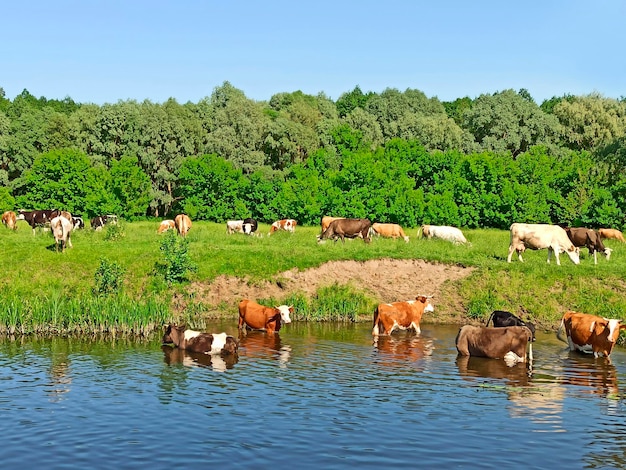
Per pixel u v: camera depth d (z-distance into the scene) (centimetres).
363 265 2930
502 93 7819
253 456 1134
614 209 5569
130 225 5000
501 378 1666
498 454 1159
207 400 1436
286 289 2781
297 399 1452
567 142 7794
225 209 6669
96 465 1089
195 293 2681
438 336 2244
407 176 6494
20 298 2438
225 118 7706
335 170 6988
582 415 1373
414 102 10000
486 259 3023
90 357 1842
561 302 2602
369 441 1208
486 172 6041
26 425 1265
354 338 2184
